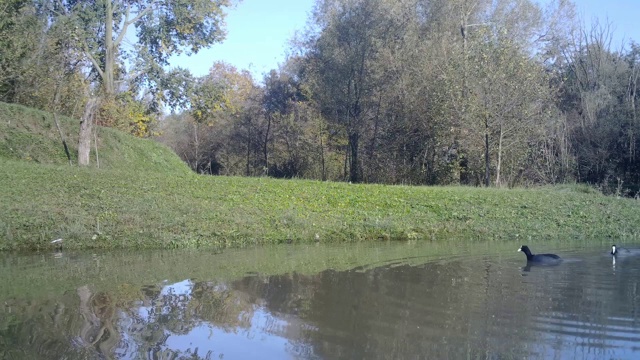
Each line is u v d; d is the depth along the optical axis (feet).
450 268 36.01
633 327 22.94
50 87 102.01
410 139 117.60
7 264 39.17
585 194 73.77
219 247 47.21
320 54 136.77
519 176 103.19
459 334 22.15
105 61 86.48
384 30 124.88
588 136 108.78
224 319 24.97
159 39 87.86
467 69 94.68
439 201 63.77
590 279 32.17
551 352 20.11
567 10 115.44
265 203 58.95
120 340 22.44
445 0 117.19
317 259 40.42
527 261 38.34
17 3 87.10
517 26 109.40
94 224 48.88
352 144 131.75
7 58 93.09
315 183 71.82
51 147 82.38
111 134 92.79
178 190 61.26
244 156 169.27
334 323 23.99
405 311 25.52
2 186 55.83
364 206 60.70
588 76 129.70
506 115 93.09
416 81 112.78
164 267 37.73
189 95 88.48
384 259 39.93
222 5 89.20
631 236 54.85
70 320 25.07
